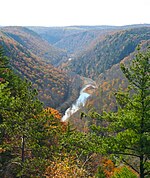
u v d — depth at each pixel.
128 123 11.95
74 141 12.70
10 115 17.67
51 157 18.80
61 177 16.67
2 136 18.69
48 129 19.03
